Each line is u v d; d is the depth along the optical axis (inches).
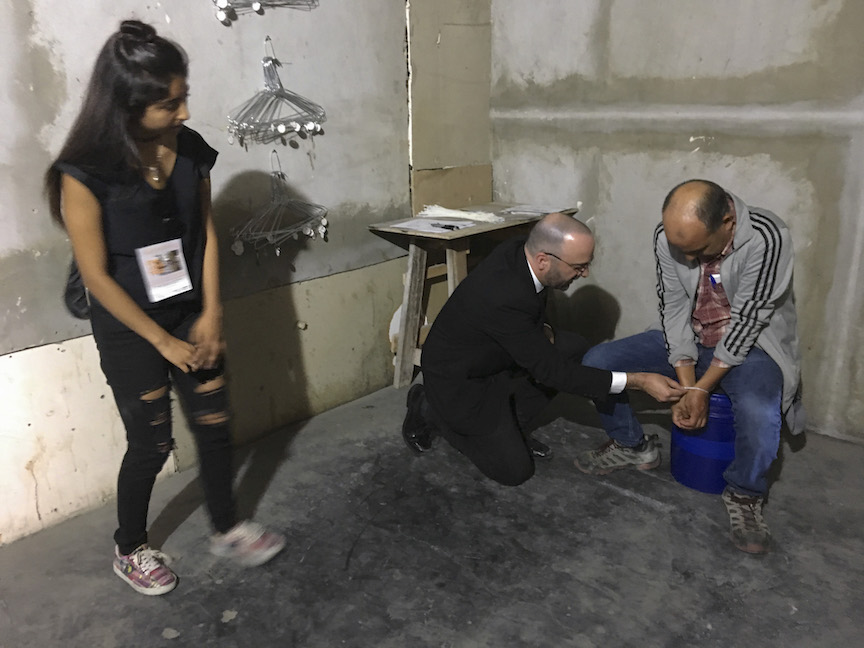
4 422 77.4
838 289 94.6
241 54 89.7
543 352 79.4
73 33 74.5
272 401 104.9
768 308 74.2
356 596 70.4
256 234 95.6
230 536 74.1
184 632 66.2
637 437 89.4
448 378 84.8
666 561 74.6
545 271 77.4
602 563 74.5
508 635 64.8
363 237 112.0
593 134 115.7
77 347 81.5
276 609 68.8
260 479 92.4
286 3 93.2
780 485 88.5
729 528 79.6
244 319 98.3
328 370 112.3
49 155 74.9
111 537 81.6
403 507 85.7
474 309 80.6
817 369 99.4
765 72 94.3
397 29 108.7
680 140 105.3
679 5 100.3
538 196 127.0
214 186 90.5
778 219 74.9
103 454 86.7
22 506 80.7
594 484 89.7
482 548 77.5
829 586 70.3
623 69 109.1
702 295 81.6
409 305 114.7
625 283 118.6
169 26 82.2
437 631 65.5
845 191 90.7
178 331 65.9
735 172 100.4
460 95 122.3
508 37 122.8
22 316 76.4
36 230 75.6
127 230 58.4
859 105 87.2
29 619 68.3
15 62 70.9
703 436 83.4
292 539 79.7
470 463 96.0
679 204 70.5
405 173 116.3
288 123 96.0
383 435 104.3
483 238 127.0
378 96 108.4
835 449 97.1
